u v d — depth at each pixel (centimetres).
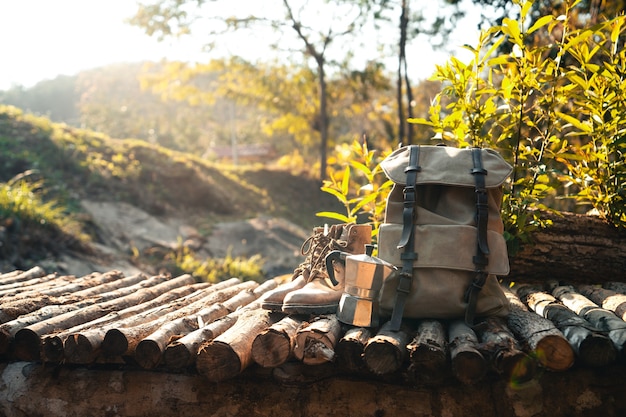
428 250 276
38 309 346
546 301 325
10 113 2166
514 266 387
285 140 5066
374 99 3083
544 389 260
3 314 322
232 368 252
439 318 285
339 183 433
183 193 2198
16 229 1139
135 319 310
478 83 386
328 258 304
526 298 361
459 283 276
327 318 284
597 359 242
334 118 3375
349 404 267
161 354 264
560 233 388
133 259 1387
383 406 265
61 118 10381
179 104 7506
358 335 259
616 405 256
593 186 401
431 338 250
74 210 1652
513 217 379
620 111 370
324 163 2655
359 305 274
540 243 384
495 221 285
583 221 391
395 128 2669
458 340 251
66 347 270
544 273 390
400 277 276
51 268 1082
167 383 280
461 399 263
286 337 254
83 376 288
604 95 384
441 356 240
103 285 429
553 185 386
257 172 2831
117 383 284
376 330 281
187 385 279
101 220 1675
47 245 1175
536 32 704
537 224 373
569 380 259
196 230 1923
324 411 269
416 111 2709
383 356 245
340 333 276
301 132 3098
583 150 401
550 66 370
